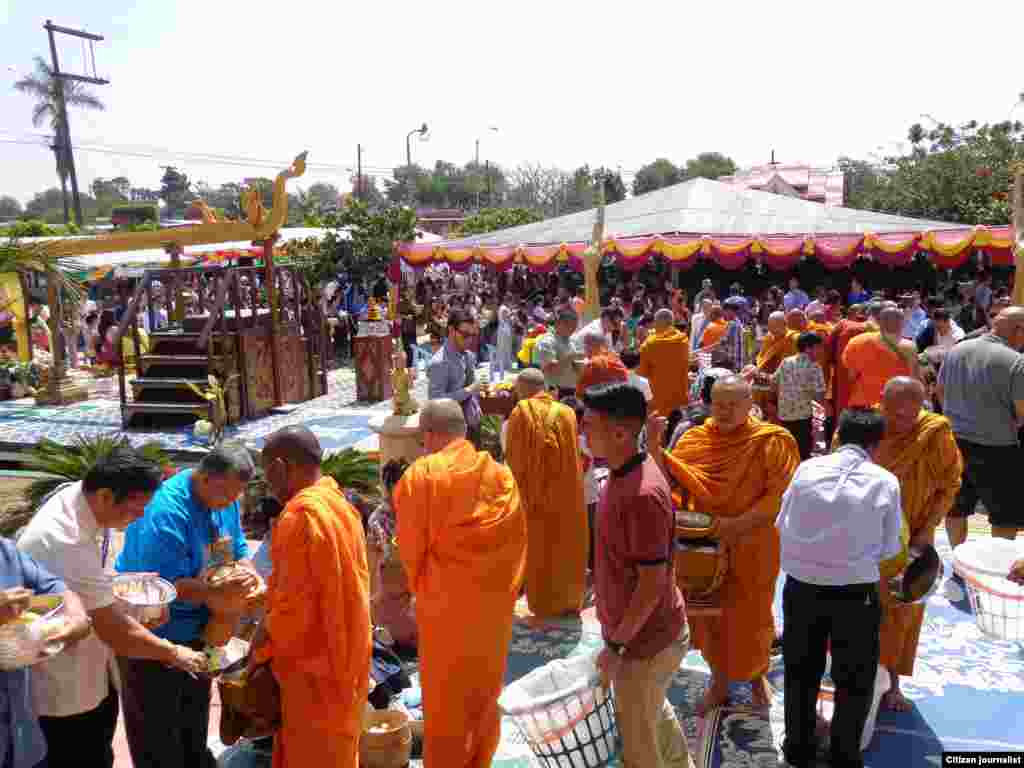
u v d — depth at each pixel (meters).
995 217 31.94
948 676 4.72
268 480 3.31
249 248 23.17
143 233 12.89
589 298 9.79
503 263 23.17
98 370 17.62
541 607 5.60
